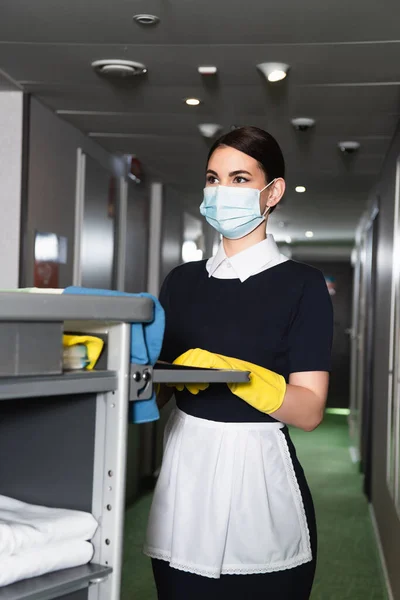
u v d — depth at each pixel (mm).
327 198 6914
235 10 2615
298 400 1521
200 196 7273
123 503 1117
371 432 5777
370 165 5285
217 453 1561
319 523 5078
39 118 3953
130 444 5516
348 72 3285
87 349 1101
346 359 12523
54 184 4188
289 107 3906
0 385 952
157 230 6484
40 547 1073
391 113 3932
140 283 6152
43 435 1213
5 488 1261
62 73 3455
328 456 7680
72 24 2824
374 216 6047
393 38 2840
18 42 3053
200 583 1540
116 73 3361
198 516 1543
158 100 3869
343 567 4133
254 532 1529
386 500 4195
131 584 3641
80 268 4562
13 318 947
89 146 4762
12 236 3775
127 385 1112
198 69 3311
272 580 1553
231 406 1576
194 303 1687
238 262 1653
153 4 2594
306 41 2910
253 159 1646
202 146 4965
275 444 1599
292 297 1624
